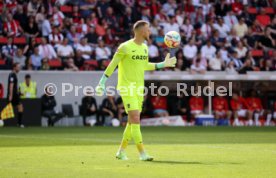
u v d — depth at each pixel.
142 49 38.78
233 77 87.88
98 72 84.25
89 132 68.88
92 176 29.53
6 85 82.12
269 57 97.25
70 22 92.00
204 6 100.88
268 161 36.75
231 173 30.83
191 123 88.12
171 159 38.00
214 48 94.31
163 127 81.81
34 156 39.72
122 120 85.06
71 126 82.00
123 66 38.56
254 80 89.25
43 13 91.50
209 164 35.03
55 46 88.69
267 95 91.81
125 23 96.06
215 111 89.12
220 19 99.38
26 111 81.62
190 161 36.81
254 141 55.28
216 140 56.59
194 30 96.25
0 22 89.88
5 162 35.97
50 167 33.44
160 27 95.94
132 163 35.62
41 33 90.25
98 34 92.94
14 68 80.31
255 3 104.62
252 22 102.12
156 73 85.69
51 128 77.12
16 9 90.75
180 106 87.81
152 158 37.19
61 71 83.31
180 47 93.19
